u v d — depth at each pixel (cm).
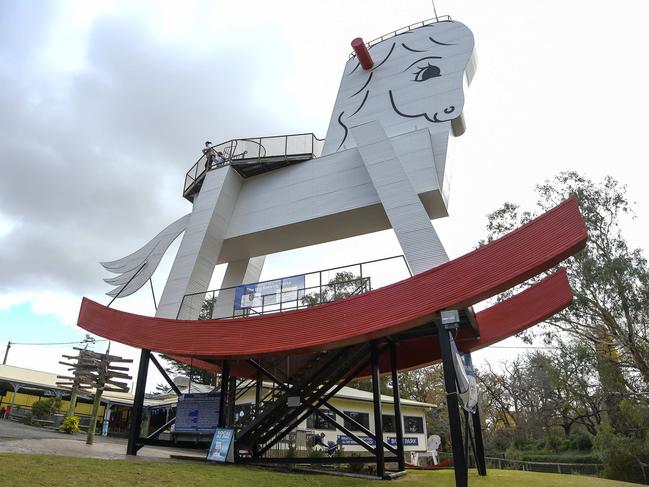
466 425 1300
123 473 853
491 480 1276
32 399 3412
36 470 754
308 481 1023
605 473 2264
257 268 1875
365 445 1246
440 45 1652
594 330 2331
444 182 1372
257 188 1708
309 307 1261
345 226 1559
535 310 1425
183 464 1121
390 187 1317
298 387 1345
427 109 1530
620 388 2281
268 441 1612
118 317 1530
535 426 3969
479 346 1464
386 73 1691
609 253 2267
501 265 1052
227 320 1361
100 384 1622
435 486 1089
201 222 1631
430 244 1200
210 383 3447
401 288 1141
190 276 1545
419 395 4222
